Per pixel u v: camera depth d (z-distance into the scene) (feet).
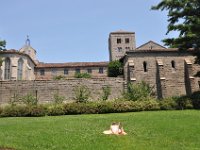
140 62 161.68
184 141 51.03
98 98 143.54
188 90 158.81
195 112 92.07
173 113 90.02
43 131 59.31
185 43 115.14
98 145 46.83
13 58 199.41
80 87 143.43
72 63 239.50
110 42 332.80
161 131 58.39
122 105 109.09
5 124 72.64
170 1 112.06
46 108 107.65
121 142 48.60
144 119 75.41
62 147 45.93
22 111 105.91
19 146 46.42
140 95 131.34
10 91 144.87
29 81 145.28
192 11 111.65
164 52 163.53
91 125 67.05
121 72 191.21
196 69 159.84
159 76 158.61
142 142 49.29
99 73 233.55
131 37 329.11
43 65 235.40
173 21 114.52
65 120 78.48
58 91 144.05
